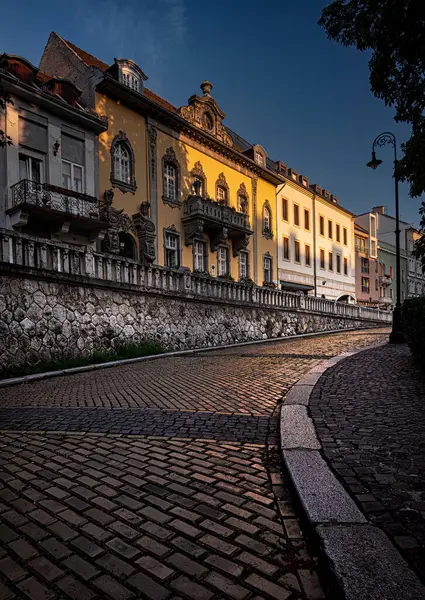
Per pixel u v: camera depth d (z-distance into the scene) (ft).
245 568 7.16
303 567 7.18
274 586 6.70
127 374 30.73
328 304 84.64
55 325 35.76
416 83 11.00
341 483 9.67
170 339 48.01
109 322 40.98
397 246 49.34
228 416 17.52
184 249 82.07
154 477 11.16
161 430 15.64
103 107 67.87
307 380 23.57
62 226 57.26
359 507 8.45
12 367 31.45
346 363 29.35
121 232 69.46
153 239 74.33
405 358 29.99
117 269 42.86
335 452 11.82
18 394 24.22
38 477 11.27
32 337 33.73
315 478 9.93
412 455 11.32
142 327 44.70
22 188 52.80
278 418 17.10
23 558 7.54
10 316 32.24
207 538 8.12
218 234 87.97
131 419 17.34
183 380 26.86
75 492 10.27
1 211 53.72
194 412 18.31
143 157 74.43
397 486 9.42
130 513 9.16
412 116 11.20
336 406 17.43
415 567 6.41
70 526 8.64
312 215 129.59
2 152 53.57
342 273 146.61
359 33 10.99
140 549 7.77
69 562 7.39
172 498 9.89
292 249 119.24
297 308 72.54
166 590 6.62
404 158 11.28
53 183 58.39
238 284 60.18
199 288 53.11
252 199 103.40
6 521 8.89
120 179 70.64
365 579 6.10
